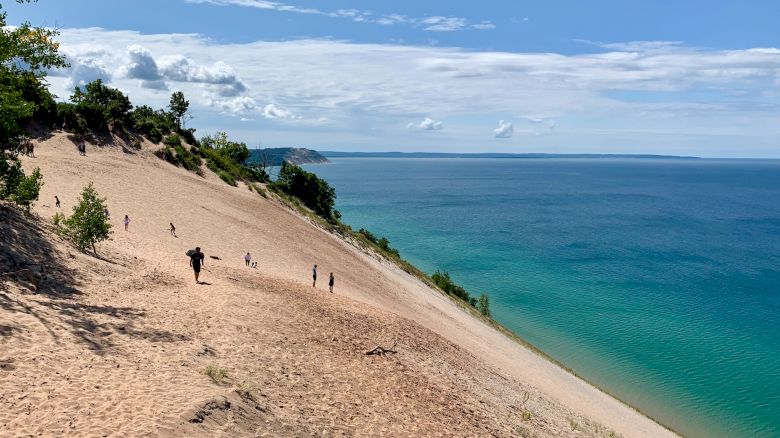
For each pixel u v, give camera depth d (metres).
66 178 50.34
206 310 22.20
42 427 10.62
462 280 89.75
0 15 19.30
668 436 35.69
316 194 100.38
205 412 12.79
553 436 23.23
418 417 18.50
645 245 127.81
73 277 21.11
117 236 34.97
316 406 16.52
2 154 24.06
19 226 23.09
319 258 55.97
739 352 58.03
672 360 55.25
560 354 56.16
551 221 171.38
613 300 78.62
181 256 34.91
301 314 26.97
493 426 20.56
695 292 84.56
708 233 149.38
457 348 34.22
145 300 21.42
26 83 21.58
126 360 14.94
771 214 198.62
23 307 16.38
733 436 40.12
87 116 69.06
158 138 78.94
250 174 92.25
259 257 46.94
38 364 13.19
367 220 169.88
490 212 197.00
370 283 53.69
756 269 103.44
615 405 40.19
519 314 70.88
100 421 11.33
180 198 57.66
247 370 17.09
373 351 24.27
